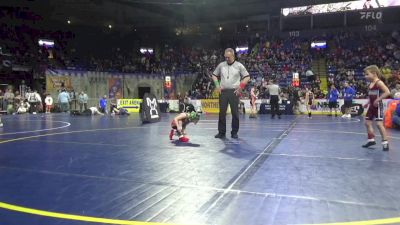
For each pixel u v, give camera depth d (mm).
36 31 35219
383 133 7316
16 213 3590
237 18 38594
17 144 8359
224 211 3637
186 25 40469
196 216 3502
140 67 37719
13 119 18516
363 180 4836
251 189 4402
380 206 3775
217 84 9250
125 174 5203
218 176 5055
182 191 4328
